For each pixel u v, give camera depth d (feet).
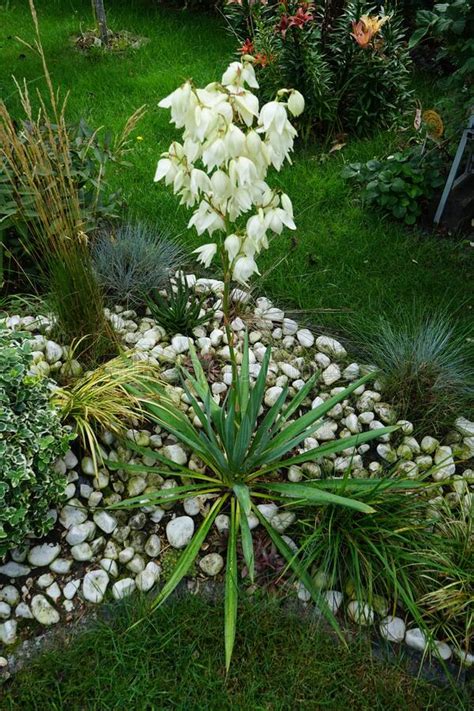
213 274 12.90
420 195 14.08
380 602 8.31
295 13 16.40
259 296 12.53
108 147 12.41
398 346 11.10
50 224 9.97
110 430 9.40
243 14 18.52
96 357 10.55
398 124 17.24
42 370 10.09
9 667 7.77
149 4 25.12
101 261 12.08
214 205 6.77
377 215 14.56
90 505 9.07
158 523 9.09
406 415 10.59
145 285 12.07
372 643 8.09
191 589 8.49
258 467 9.23
